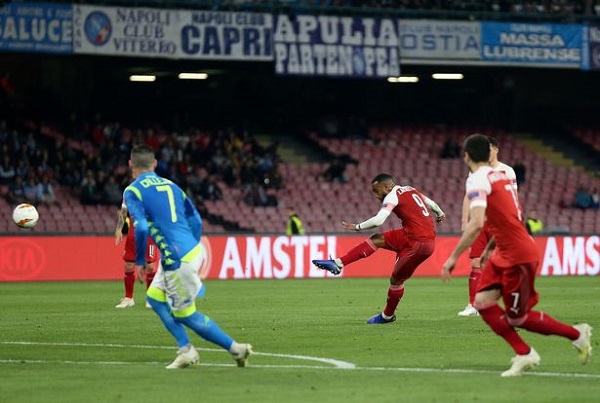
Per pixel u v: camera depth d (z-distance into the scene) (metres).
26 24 83.94
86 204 89.00
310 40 92.56
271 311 48.22
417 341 35.41
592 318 44.75
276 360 30.75
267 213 94.69
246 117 112.00
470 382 26.25
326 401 23.56
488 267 27.23
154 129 103.44
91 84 104.81
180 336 28.81
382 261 79.69
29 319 44.06
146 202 27.86
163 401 23.72
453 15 97.62
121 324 41.69
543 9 103.12
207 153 98.25
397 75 94.88
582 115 119.38
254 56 90.88
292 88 112.62
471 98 118.06
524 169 105.81
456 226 99.56
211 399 23.91
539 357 28.94
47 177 88.31
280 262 77.62
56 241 73.56
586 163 114.00
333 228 95.62
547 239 81.75
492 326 27.33
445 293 60.00
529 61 98.19
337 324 41.56
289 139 110.06
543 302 53.88
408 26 95.31
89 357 31.67
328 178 101.44
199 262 28.20
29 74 102.00
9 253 72.31
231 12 90.12
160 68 104.81
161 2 88.25
